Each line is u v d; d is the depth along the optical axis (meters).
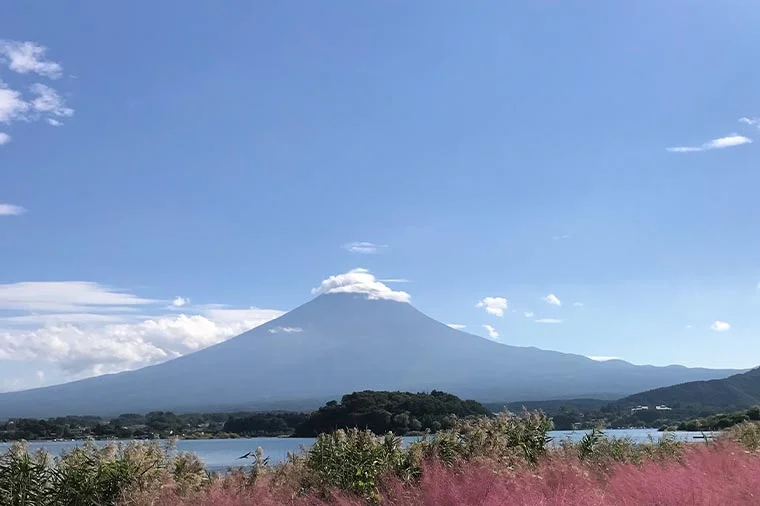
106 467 8.54
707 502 9.12
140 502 8.22
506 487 8.95
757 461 11.75
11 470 7.90
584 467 10.98
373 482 9.63
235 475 10.12
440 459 10.24
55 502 7.99
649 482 9.70
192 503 8.70
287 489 9.62
